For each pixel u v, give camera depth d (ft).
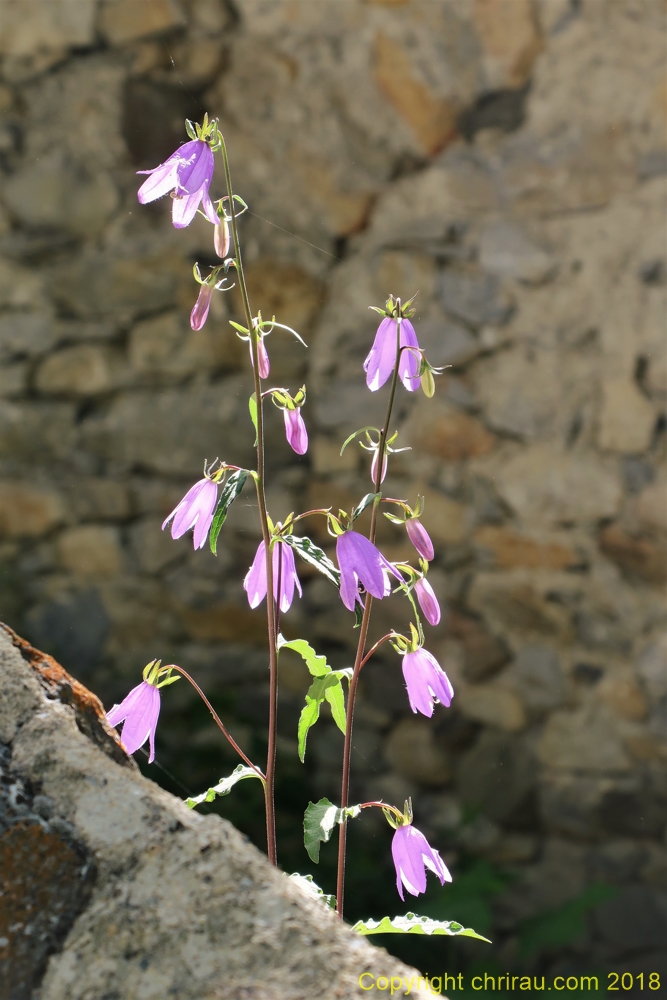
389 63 7.09
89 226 7.75
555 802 7.36
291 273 7.61
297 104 7.35
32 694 2.97
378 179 7.36
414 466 7.56
